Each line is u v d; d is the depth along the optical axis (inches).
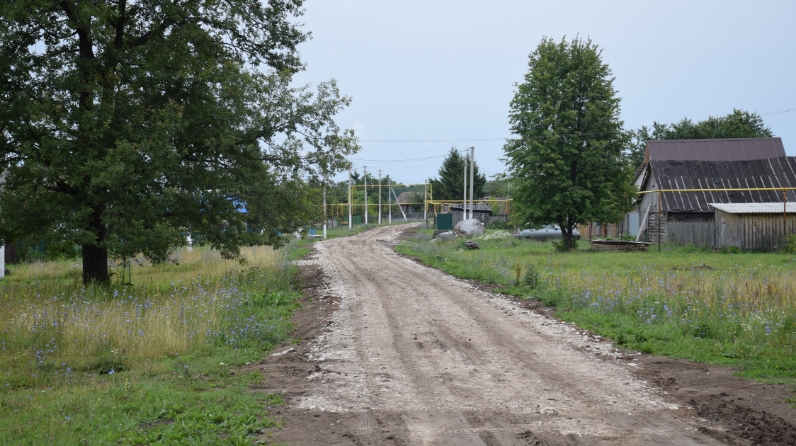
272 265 1013.8
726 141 1727.4
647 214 1669.5
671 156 1701.5
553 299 588.1
